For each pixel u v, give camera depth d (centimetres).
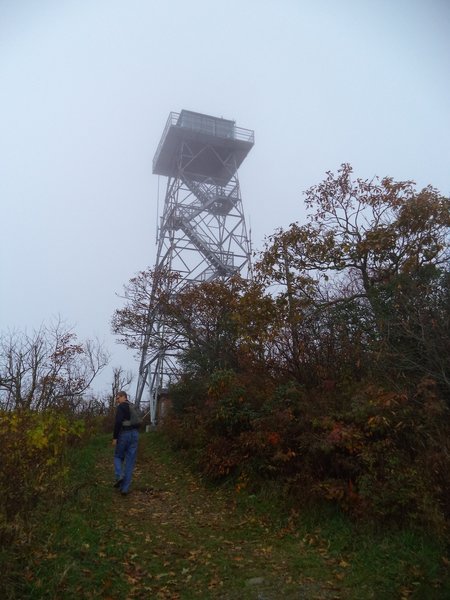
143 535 625
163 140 2669
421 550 525
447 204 1101
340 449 714
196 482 953
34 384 1373
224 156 2730
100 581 472
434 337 759
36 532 527
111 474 997
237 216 2531
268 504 740
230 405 995
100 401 2667
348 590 475
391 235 1099
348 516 636
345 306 1102
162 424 1689
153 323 1991
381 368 846
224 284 1819
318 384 974
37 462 609
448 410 683
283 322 1119
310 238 1186
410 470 614
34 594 425
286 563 546
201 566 539
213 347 1653
